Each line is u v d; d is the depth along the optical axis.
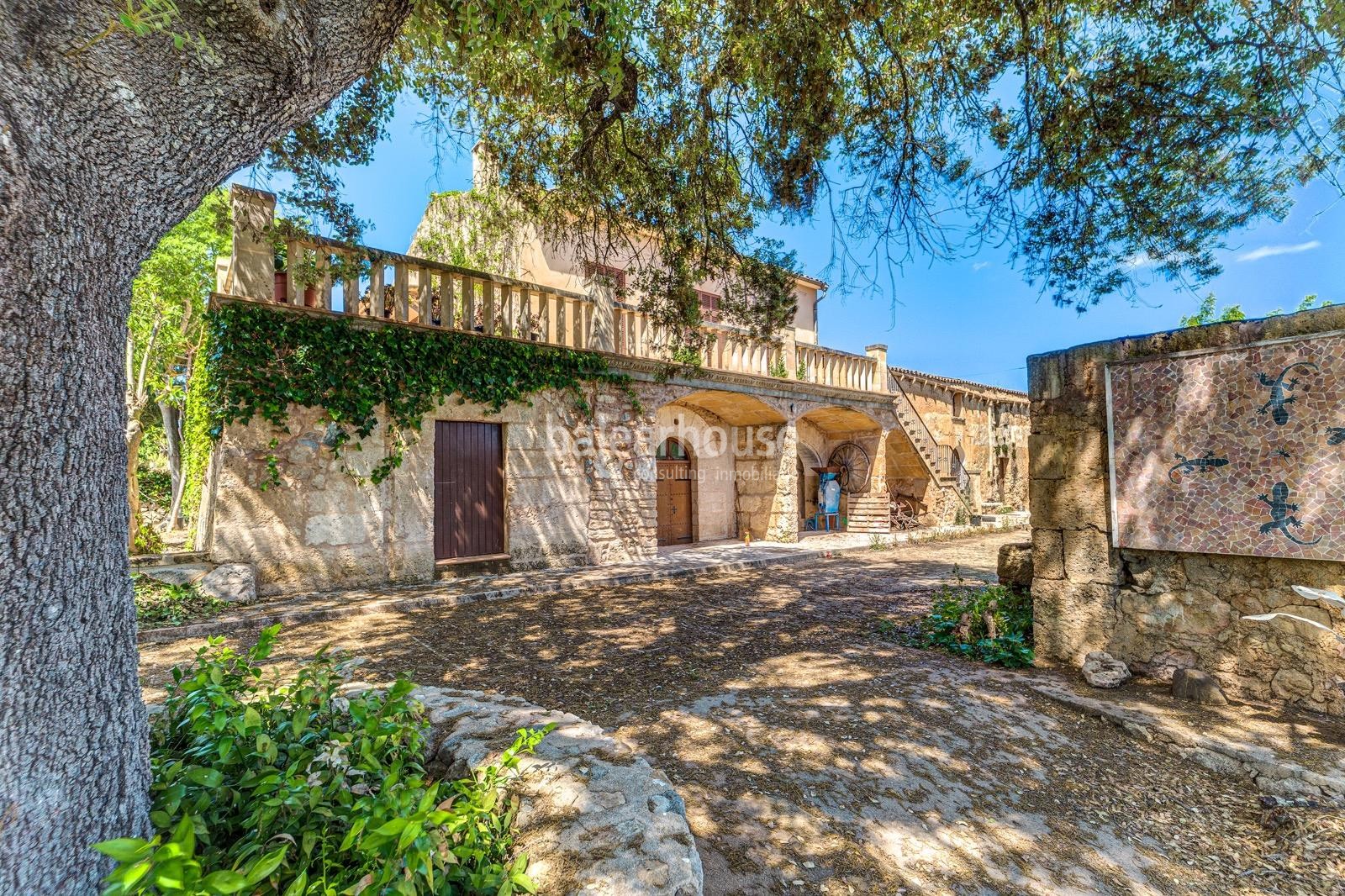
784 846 2.28
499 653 4.93
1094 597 4.27
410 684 2.00
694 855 1.53
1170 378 3.87
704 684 4.12
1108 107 4.02
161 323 12.89
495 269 9.56
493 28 2.87
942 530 14.40
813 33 3.92
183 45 1.39
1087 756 3.04
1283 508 3.40
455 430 8.26
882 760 2.95
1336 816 2.44
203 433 7.92
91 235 1.27
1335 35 3.06
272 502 6.66
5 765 1.11
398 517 7.55
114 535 1.36
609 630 5.70
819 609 6.72
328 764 1.62
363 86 4.58
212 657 2.03
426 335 7.75
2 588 1.11
